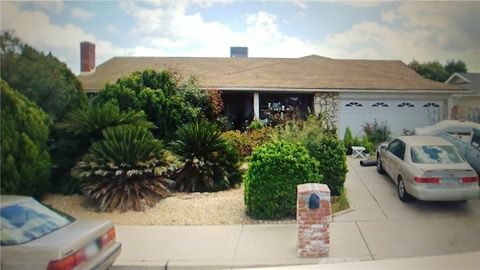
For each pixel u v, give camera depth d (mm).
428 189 7828
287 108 15969
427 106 15609
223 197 9180
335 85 15555
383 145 10836
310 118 12961
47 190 8852
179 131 10359
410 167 8336
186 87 13016
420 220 7715
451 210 8219
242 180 10219
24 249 4434
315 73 16891
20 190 8188
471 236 6973
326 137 9203
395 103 15531
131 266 5961
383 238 6906
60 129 9320
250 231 7195
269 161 7613
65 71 9938
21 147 8344
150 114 11133
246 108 16844
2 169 7965
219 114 14352
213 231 7199
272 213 7676
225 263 5980
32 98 9109
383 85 15617
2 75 8828
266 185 7621
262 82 15781
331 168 8711
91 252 4852
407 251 6430
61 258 4414
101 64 14508
